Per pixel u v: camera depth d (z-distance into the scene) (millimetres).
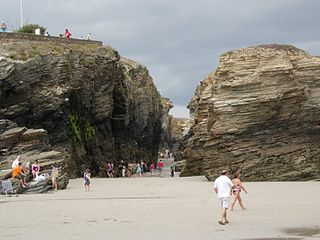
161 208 25672
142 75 94688
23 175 36781
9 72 51750
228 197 20250
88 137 63125
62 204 28250
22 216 23109
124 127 77062
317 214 22391
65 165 43875
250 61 46281
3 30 68750
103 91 65500
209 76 67875
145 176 68875
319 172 44594
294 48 48000
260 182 42719
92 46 66938
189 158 59000
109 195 33844
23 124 54188
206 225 19750
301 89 45656
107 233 18078
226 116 45875
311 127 45812
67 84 57375
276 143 45281
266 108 45531
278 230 18328
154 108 99562
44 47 58594
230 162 45469
